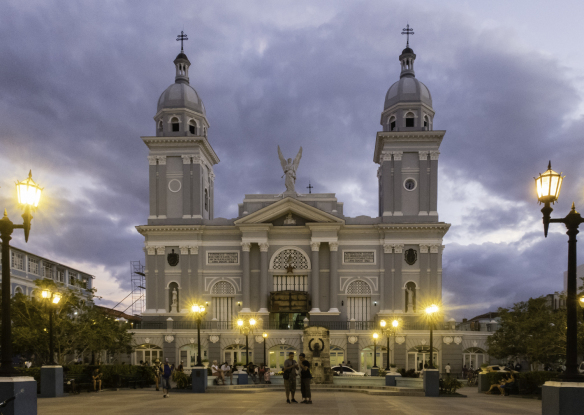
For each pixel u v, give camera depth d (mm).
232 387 36094
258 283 60062
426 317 57500
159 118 63719
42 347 42312
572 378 13453
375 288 59438
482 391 38312
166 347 55500
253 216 59531
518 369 51250
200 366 34781
